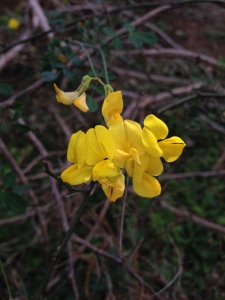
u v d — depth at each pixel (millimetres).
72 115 200
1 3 271
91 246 134
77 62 121
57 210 165
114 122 79
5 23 258
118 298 152
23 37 201
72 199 158
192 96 134
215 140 212
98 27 130
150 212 173
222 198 200
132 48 206
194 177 195
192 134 207
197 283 176
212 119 154
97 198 168
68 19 223
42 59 123
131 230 166
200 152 209
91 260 150
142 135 76
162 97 188
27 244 167
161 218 174
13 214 181
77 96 91
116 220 177
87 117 208
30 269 168
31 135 157
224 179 200
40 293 91
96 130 77
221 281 176
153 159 79
